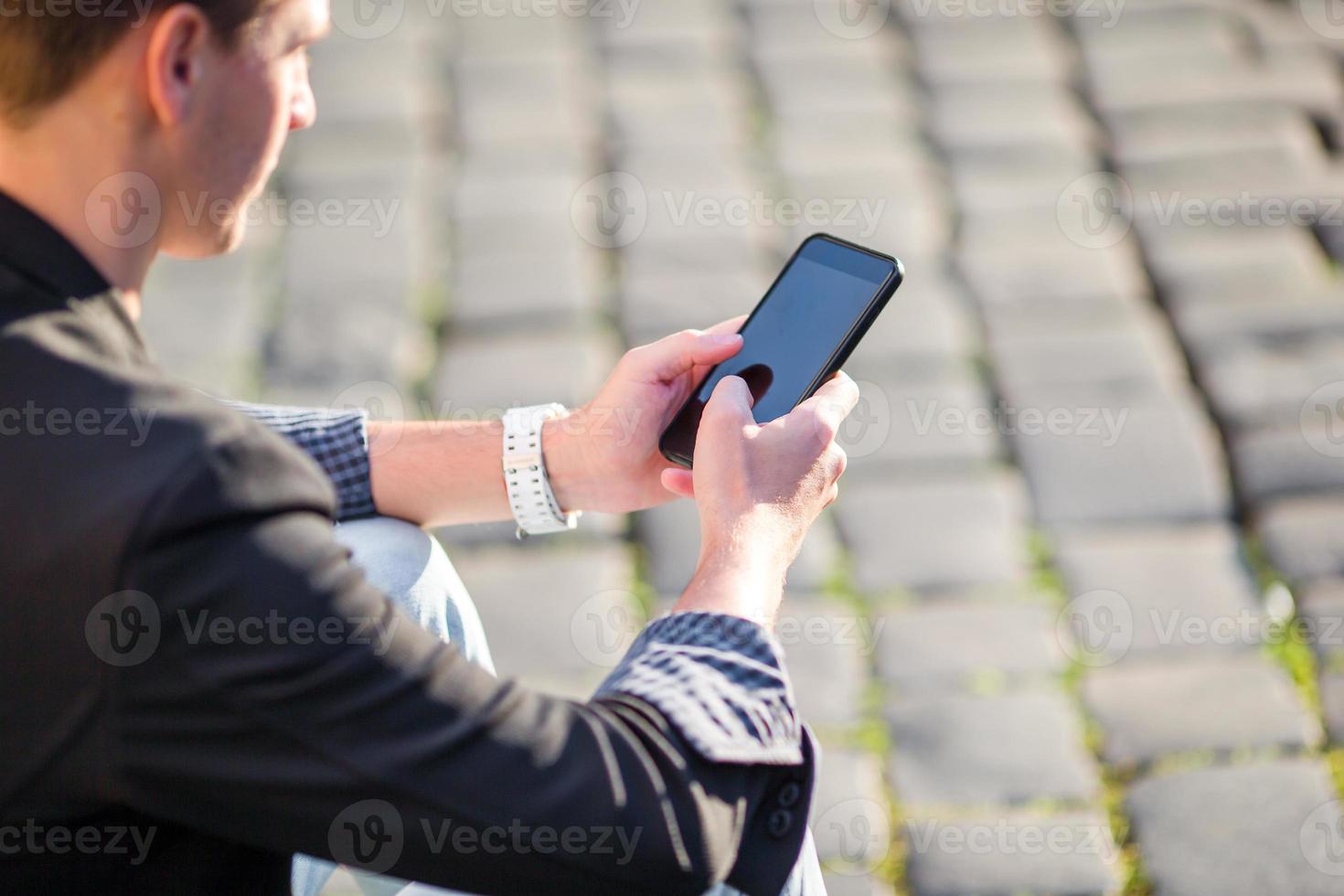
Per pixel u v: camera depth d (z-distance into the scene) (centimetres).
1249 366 856
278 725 253
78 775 260
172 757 256
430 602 391
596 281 935
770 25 1205
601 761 271
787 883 354
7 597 248
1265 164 1027
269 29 285
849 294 413
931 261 949
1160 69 1133
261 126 292
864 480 796
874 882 593
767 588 315
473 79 1137
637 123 1083
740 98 1113
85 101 268
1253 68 1131
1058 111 1092
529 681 685
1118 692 673
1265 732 649
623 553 754
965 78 1133
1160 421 823
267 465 258
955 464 802
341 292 929
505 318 907
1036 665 689
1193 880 589
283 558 253
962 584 735
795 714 302
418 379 862
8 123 270
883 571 743
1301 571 727
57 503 246
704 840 277
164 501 242
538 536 764
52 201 275
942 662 693
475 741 265
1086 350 876
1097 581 733
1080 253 952
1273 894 581
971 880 592
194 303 917
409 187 1023
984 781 637
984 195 1009
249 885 308
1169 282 926
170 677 249
